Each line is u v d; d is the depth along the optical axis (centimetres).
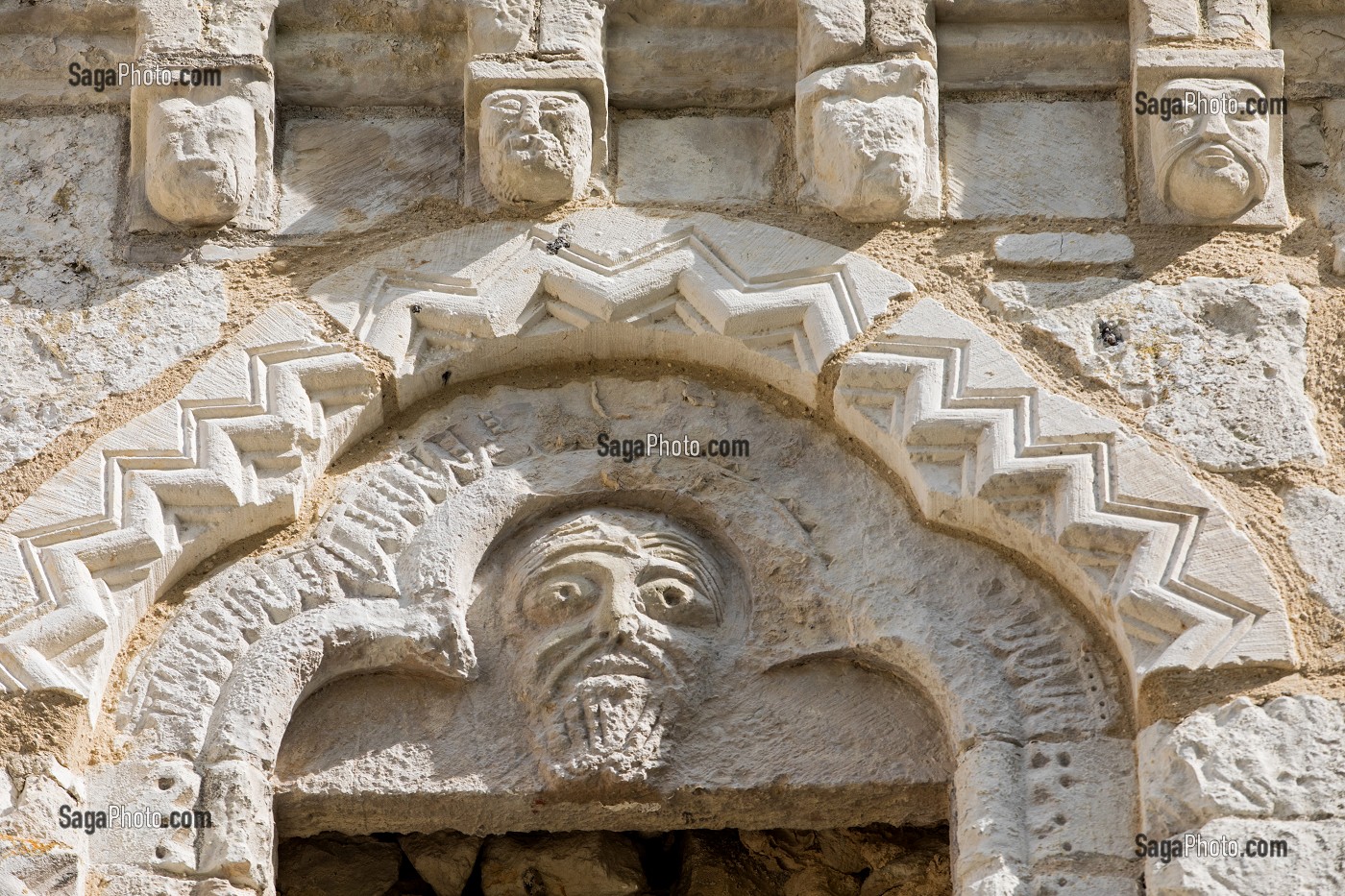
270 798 680
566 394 781
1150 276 767
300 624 703
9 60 825
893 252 780
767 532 736
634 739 691
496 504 739
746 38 827
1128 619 674
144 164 800
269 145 805
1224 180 768
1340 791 625
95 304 769
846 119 786
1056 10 825
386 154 817
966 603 713
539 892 777
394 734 705
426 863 781
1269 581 674
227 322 767
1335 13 826
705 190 806
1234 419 721
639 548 729
